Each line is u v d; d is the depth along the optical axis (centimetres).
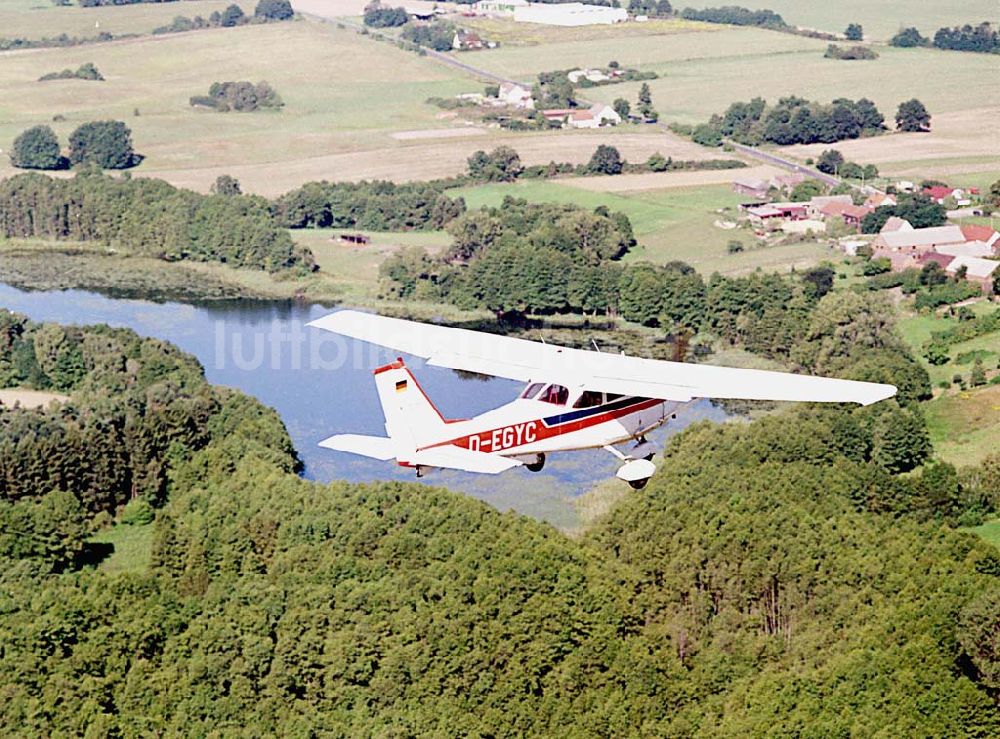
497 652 12206
